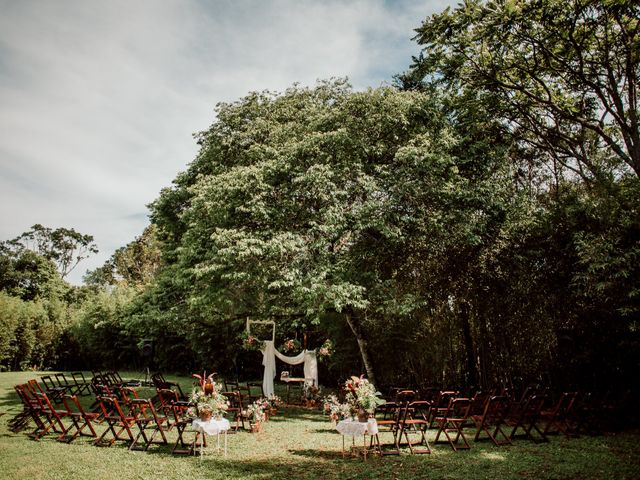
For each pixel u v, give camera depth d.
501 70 12.89
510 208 12.23
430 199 12.48
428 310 13.66
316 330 17.48
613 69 12.70
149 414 11.38
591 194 10.93
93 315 29.19
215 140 15.49
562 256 10.97
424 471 6.36
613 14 11.21
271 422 11.01
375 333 15.09
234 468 6.59
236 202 11.98
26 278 43.47
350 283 12.36
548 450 7.46
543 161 15.51
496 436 8.69
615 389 10.21
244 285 13.53
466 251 12.71
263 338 17.62
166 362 26.03
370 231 13.24
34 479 6.00
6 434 8.89
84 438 8.52
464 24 11.94
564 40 11.66
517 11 10.94
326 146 12.61
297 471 6.45
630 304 9.38
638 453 7.14
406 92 13.18
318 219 12.30
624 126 11.95
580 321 10.91
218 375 23.38
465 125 13.33
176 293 18.08
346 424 7.25
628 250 9.01
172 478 6.08
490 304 12.62
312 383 15.12
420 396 11.39
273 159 12.95
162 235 18.97
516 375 12.46
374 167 12.84
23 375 24.09
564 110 13.80
